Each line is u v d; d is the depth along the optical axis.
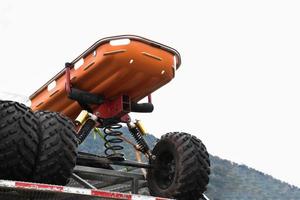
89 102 4.43
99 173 4.61
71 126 3.83
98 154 4.74
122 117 4.66
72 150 3.76
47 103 4.71
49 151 3.66
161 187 4.51
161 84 4.39
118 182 4.98
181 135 4.45
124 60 4.07
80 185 4.73
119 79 4.22
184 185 4.27
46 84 4.72
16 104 3.66
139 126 4.71
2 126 3.51
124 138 4.78
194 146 4.36
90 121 4.48
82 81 4.35
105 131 4.76
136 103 4.65
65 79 4.48
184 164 4.29
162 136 4.62
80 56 4.31
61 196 3.65
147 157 4.70
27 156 3.56
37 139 3.64
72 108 4.70
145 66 4.16
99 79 4.28
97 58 4.15
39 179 3.66
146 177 4.75
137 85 4.34
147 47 4.14
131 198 3.72
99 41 4.11
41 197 3.67
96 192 3.60
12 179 3.57
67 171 3.74
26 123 3.59
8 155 3.49
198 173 4.29
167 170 4.59
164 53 4.23
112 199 3.77
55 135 3.71
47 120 3.77
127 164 4.56
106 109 4.52
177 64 4.44
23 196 3.64
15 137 3.51
